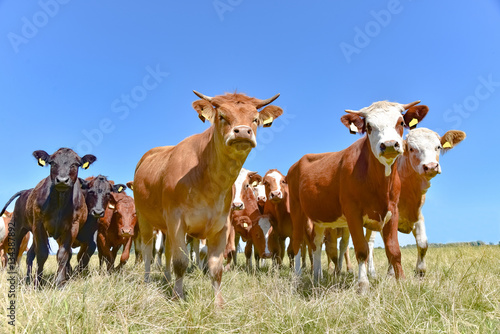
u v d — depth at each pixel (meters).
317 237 8.50
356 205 6.60
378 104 6.46
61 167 7.35
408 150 7.98
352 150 6.91
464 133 8.05
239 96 5.61
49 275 8.88
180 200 5.70
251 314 4.39
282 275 8.91
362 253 6.38
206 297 5.08
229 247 11.26
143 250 7.86
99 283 5.11
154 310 4.52
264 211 12.65
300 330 4.16
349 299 4.98
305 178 8.18
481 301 4.79
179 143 6.47
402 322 4.04
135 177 7.57
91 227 9.23
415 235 8.14
